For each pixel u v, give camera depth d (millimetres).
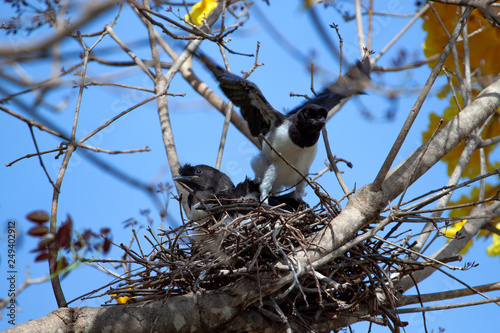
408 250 9555
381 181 10094
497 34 13906
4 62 4398
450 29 14352
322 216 10938
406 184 9414
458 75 13000
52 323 9031
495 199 9031
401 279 11117
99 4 3883
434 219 9164
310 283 10117
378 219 10336
